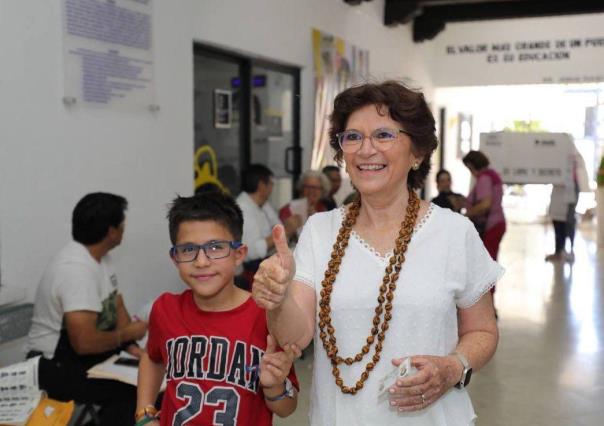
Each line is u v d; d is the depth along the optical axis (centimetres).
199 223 157
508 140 848
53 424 205
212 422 151
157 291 405
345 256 144
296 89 639
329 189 522
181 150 421
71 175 325
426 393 128
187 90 425
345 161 145
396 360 131
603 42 1026
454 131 1392
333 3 700
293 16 603
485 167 592
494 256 589
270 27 559
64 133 319
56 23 310
